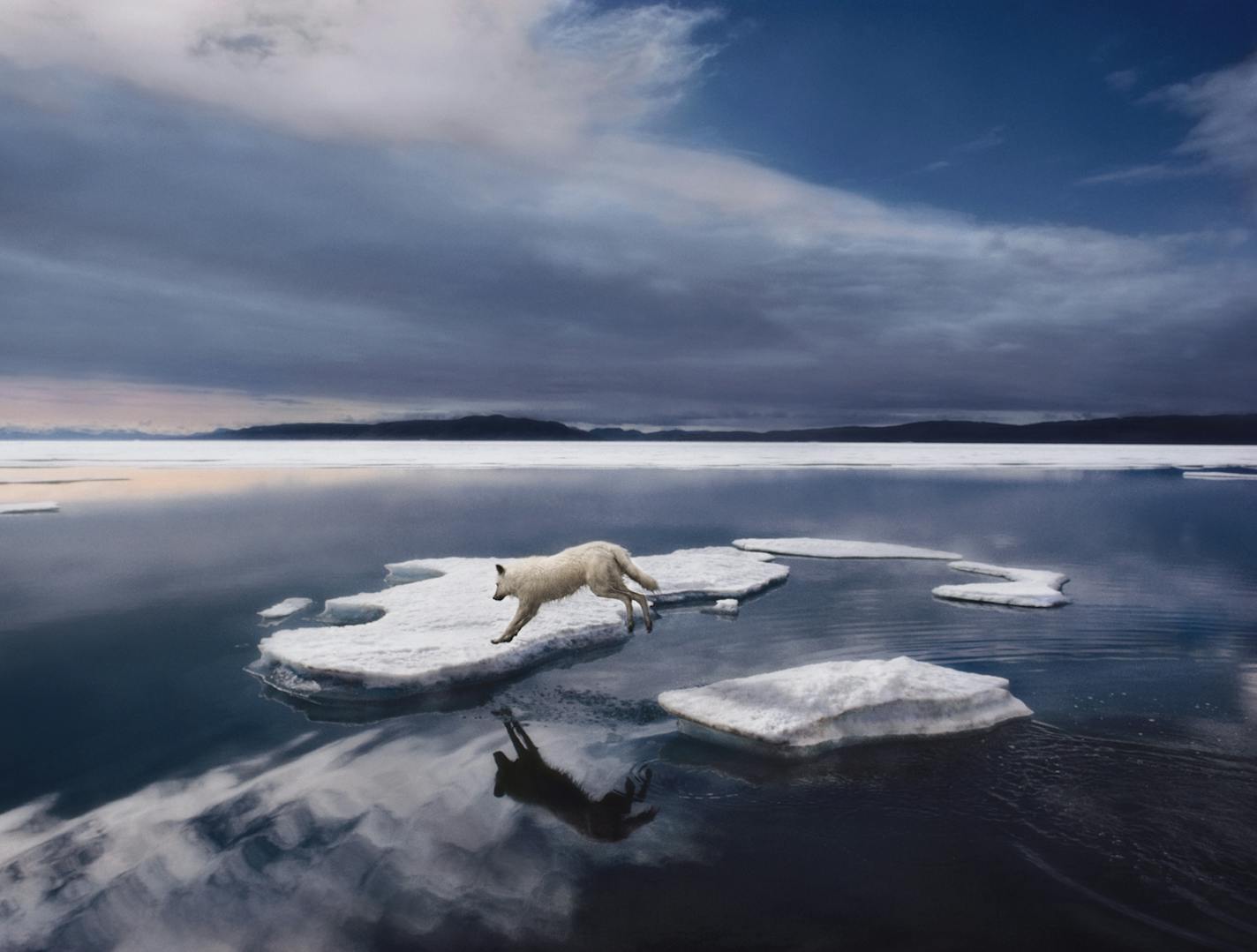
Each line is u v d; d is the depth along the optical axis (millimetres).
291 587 12711
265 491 31234
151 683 7922
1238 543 17828
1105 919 3877
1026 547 17203
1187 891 4125
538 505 26266
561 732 6590
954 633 9695
